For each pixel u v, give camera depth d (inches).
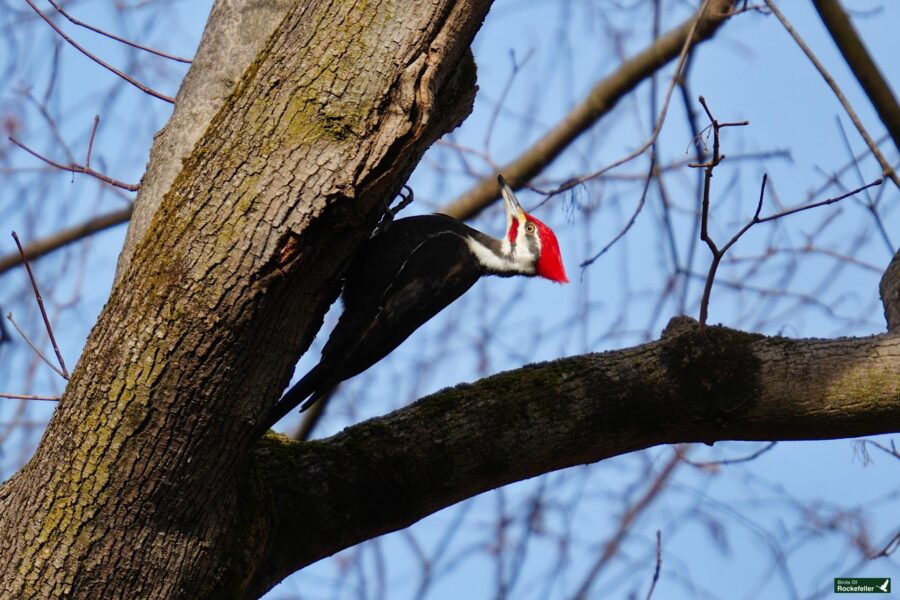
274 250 263.0
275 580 331.9
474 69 337.7
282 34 273.0
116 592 281.7
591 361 350.6
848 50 430.0
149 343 264.7
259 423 283.1
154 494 275.9
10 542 280.2
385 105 267.7
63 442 273.9
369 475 335.0
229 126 267.1
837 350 342.3
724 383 339.6
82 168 382.0
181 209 265.0
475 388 350.9
